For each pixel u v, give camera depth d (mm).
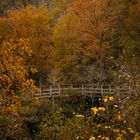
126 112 10461
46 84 42938
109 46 40812
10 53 14125
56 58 42219
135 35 40438
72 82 41281
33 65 39969
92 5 42750
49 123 20203
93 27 41719
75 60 42094
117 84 13867
